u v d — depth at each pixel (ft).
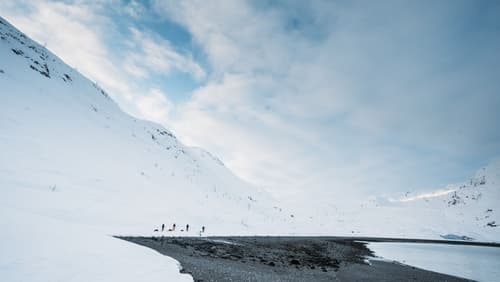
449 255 187.93
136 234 95.71
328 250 159.12
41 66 280.72
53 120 185.98
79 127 209.15
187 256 65.92
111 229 93.40
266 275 57.36
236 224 204.95
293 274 66.39
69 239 41.70
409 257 159.63
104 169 161.99
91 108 288.92
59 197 102.22
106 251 41.68
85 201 110.42
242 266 65.62
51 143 150.61
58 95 244.63
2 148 116.78
